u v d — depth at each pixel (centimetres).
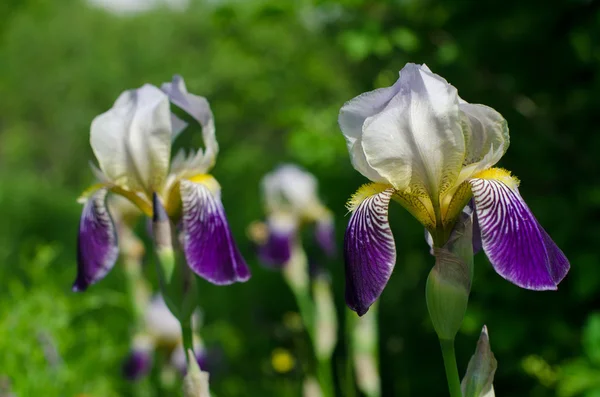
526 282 226
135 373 569
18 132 2830
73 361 613
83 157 2755
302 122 857
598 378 532
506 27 718
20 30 3070
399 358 753
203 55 2320
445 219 253
